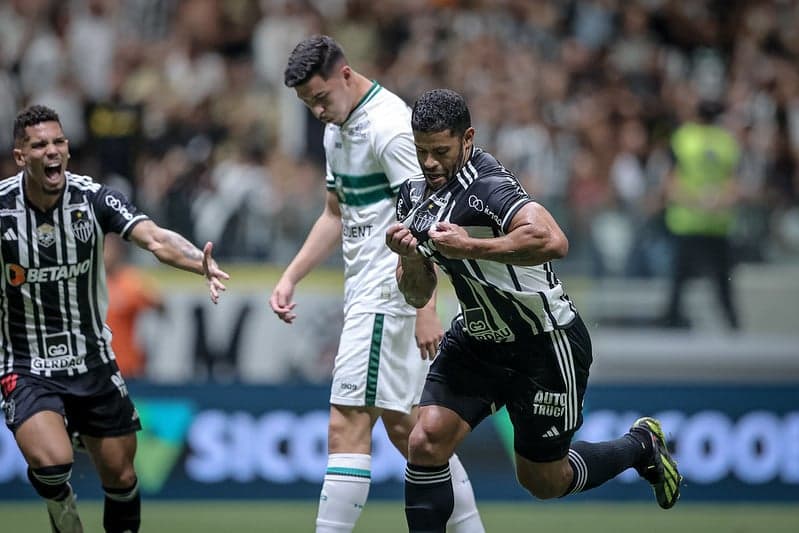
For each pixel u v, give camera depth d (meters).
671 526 27.52
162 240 17.59
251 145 35.72
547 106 38.41
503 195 14.57
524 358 15.85
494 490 30.42
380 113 17.80
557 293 15.72
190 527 26.47
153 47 39.38
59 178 17.06
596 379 31.22
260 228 30.81
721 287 31.72
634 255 31.58
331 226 19.05
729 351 31.58
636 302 31.52
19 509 28.06
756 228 32.03
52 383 17.41
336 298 30.66
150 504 29.23
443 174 14.77
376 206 18.00
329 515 17.73
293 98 37.00
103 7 40.56
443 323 29.92
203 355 30.38
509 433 30.52
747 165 37.22
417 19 40.94
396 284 17.89
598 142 37.00
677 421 30.69
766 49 43.34
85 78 39.59
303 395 29.89
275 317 30.56
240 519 27.50
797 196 32.59
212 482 29.61
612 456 17.61
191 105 37.22
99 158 34.22
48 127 16.84
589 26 42.31
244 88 38.50
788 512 29.69
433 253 15.20
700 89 41.31
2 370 17.48
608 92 39.69
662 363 31.39
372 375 17.81
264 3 40.38
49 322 17.47
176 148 35.00
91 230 17.52
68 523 17.55
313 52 17.58
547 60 40.84
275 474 29.69
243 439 29.75
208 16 39.81
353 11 40.97
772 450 30.86
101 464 17.95
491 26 41.34
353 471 17.80
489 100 37.88
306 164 34.81
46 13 40.06
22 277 17.28
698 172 32.47
